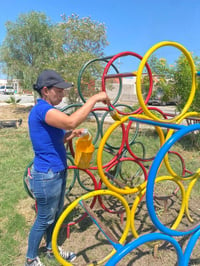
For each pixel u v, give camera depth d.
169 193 3.62
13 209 3.16
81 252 2.48
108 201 3.43
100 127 3.49
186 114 2.19
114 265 1.58
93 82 9.77
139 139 6.49
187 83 5.83
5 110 14.37
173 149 5.91
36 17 13.34
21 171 4.39
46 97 1.98
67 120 1.77
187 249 1.96
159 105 20.42
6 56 13.77
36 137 1.96
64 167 2.09
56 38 11.97
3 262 2.33
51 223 2.14
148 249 2.52
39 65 13.14
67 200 3.40
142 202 3.40
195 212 3.20
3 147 5.86
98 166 2.04
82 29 11.41
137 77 1.82
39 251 2.46
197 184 3.92
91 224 2.93
